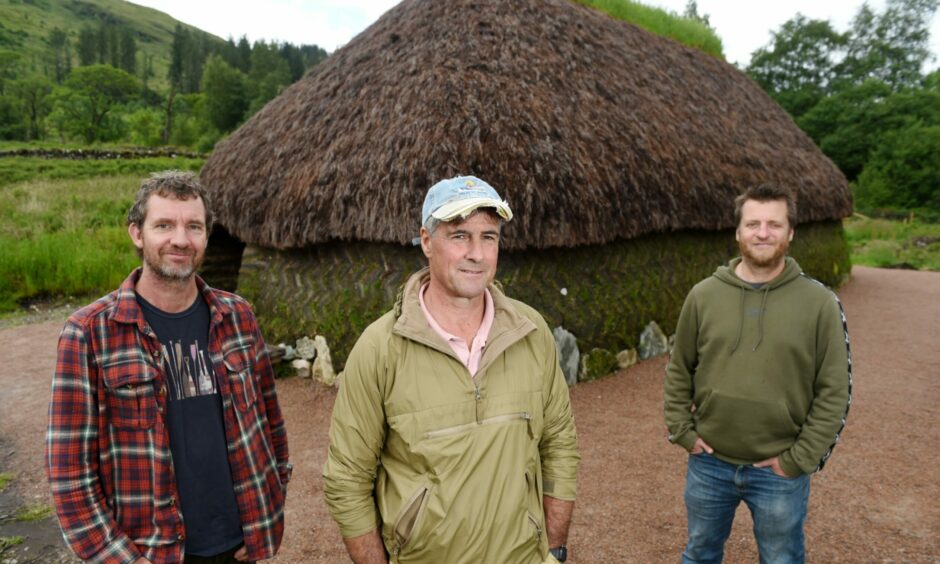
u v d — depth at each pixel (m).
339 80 5.78
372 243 4.80
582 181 4.57
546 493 1.70
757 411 1.95
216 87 74.06
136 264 10.20
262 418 1.80
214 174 6.07
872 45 38.34
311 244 5.08
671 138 5.76
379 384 1.50
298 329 5.25
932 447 3.81
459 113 4.55
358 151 4.71
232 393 1.70
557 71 5.39
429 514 1.43
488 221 1.54
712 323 2.05
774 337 1.93
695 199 5.54
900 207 29.11
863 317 7.76
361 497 1.53
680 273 6.07
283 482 1.93
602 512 3.08
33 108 65.31
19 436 4.33
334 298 5.02
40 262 9.56
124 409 1.50
